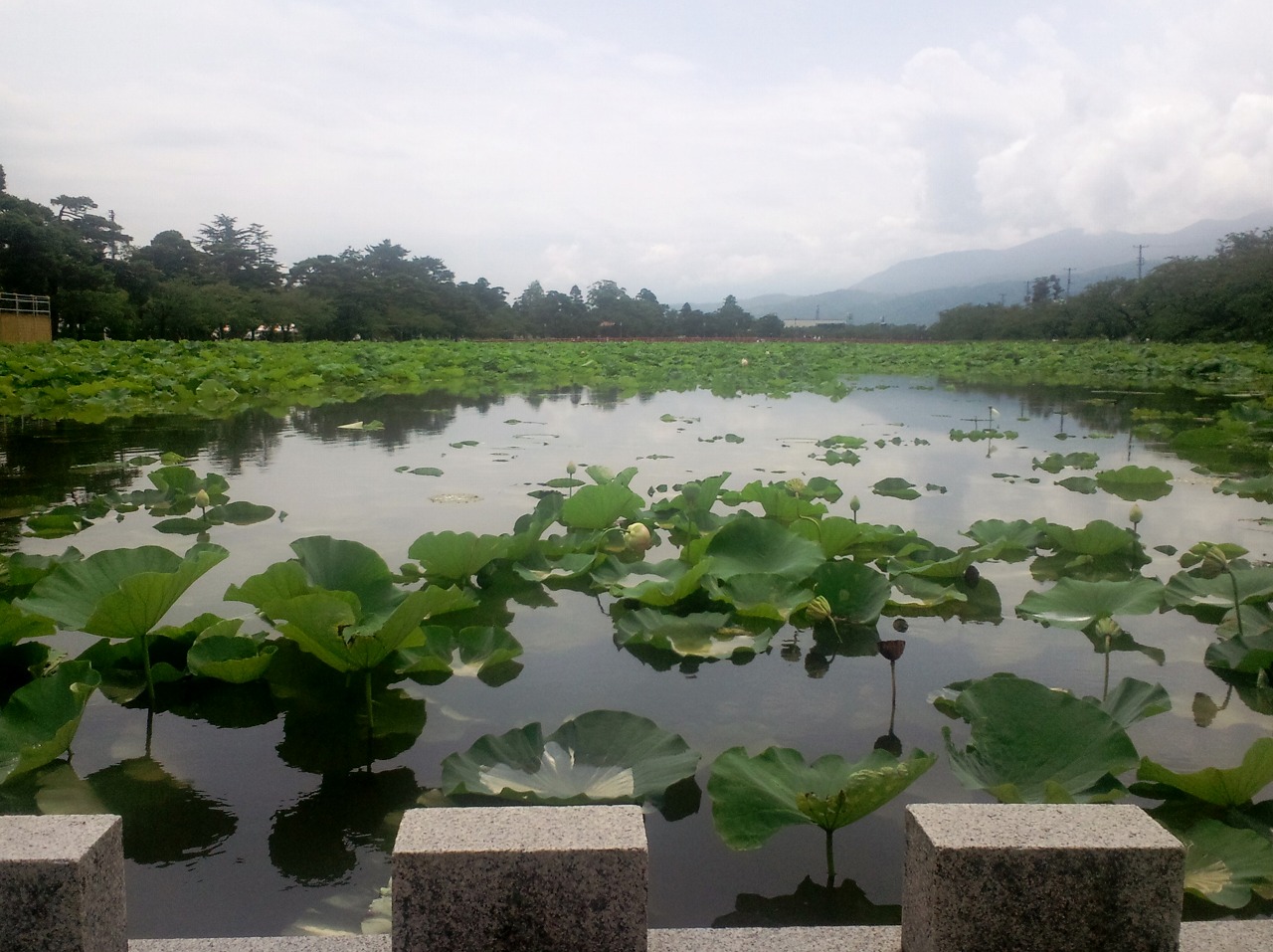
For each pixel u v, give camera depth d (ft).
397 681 10.57
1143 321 142.92
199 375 49.96
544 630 12.29
